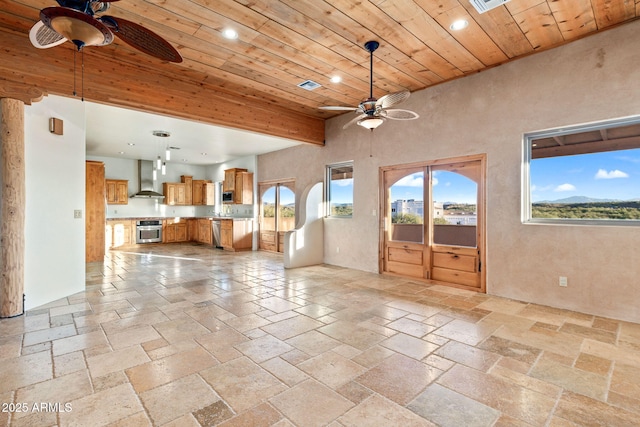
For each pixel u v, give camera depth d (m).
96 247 6.64
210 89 4.52
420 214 4.88
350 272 5.52
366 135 5.56
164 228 9.92
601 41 3.19
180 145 7.31
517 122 3.79
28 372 2.14
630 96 3.05
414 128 4.84
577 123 3.36
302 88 4.61
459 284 4.46
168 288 4.41
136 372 2.15
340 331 2.88
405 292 4.21
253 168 8.67
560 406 1.79
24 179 3.27
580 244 3.38
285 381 2.05
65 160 3.98
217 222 9.04
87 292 4.19
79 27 1.69
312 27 3.01
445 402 1.84
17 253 3.21
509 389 1.97
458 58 3.71
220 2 2.62
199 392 1.93
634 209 3.17
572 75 3.38
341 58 3.65
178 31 3.07
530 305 3.63
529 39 3.30
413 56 3.64
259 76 4.18
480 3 2.65
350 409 1.77
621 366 2.24
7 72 3.03
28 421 1.65
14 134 3.12
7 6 2.69
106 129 5.82
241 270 5.72
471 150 4.19
